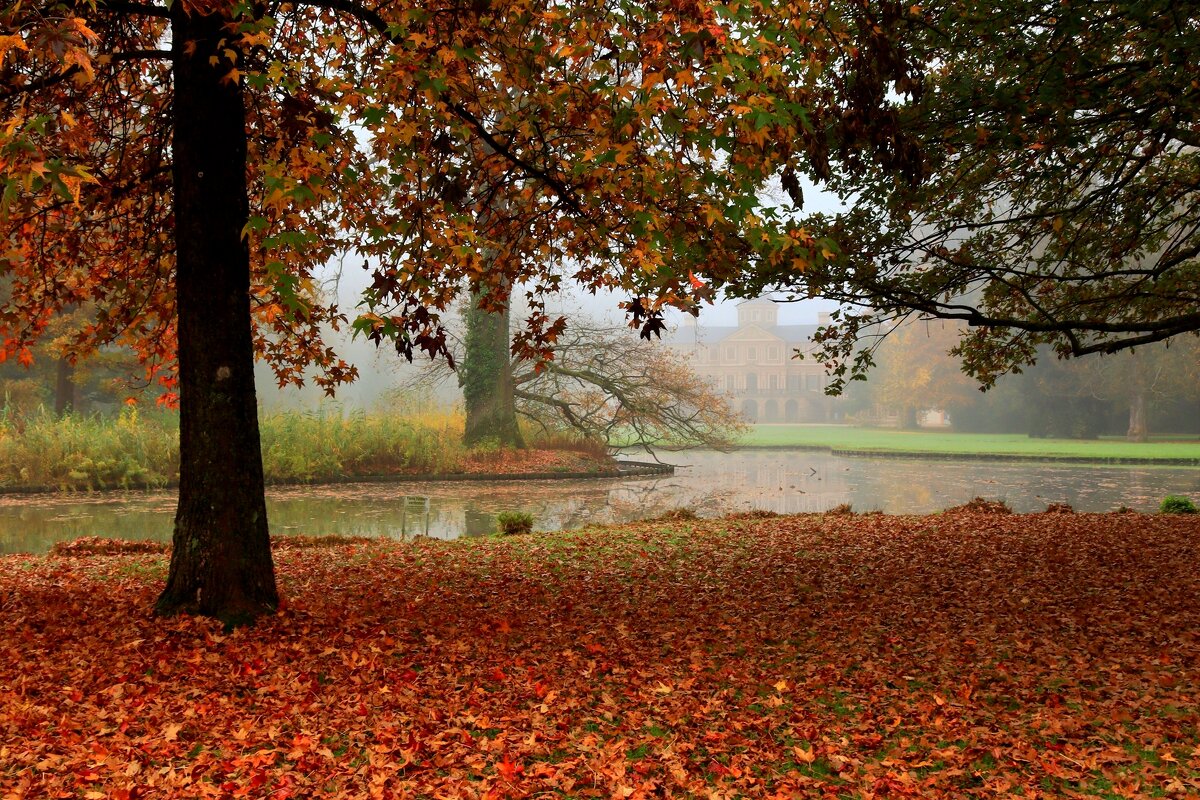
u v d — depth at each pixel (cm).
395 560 1032
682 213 642
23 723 452
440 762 429
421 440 2814
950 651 636
